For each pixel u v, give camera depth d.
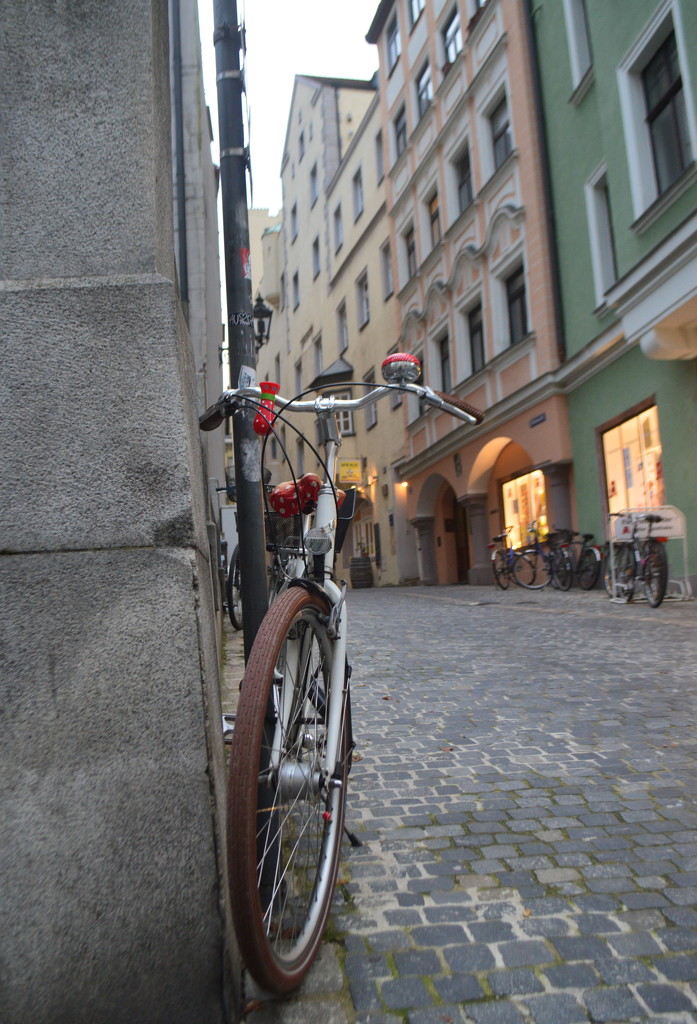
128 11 1.92
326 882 2.09
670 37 10.36
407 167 21.61
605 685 5.11
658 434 11.50
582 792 3.18
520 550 14.89
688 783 3.23
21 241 1.87
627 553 10.27
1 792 1.67
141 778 1.69
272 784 1.84
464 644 7.30
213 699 1.82
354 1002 1.83
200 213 8.44
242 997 1.84
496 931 2.12
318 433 2.53
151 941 1.66
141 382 1.80
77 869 1.66
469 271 17.80
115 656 1.72
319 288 31.30
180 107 8.46
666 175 10.70
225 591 7.20
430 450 20.03
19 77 1.90
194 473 1.87
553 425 14.50
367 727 4.32
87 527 1.76
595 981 1.88
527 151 15.17
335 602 2.31
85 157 1.88
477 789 3.26
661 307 10.01
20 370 1.80
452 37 18.95
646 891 2.33
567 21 13.91
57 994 1.64
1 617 1.71
